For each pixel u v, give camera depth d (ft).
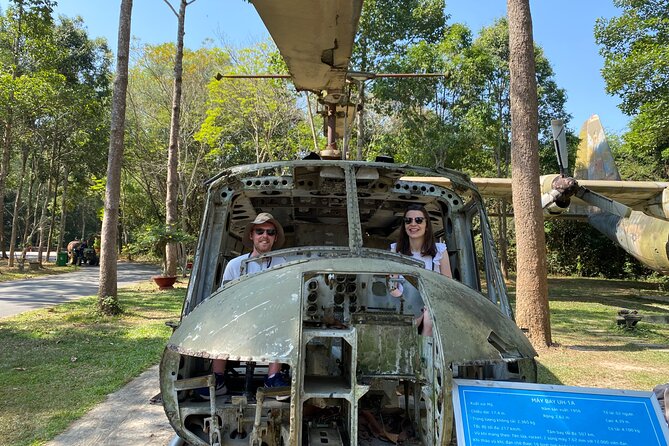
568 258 99.50
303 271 9.70
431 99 70.18
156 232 52.90
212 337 9.24
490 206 93.97
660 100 51.60
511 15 28.76
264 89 83.20
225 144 92.73
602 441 8.15
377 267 9.90
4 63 67.56
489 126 69.15
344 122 20.34
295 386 8.25
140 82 98.78
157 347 25.48
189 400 10.55
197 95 96.84
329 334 8.81
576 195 28.58
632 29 55.21
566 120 83.10
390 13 68.59
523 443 8.13
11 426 14.96
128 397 17.97
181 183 104.78
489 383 8.60
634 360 25.20
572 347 28.27
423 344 9.84
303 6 10.46
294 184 14.79
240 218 17.30
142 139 103.40
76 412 16.17
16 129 75.10
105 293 35.04
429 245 13.03
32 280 65.21
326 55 13.15
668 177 85.61
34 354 23.70
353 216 12.23
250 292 9.75
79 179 106.22
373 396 11.23
